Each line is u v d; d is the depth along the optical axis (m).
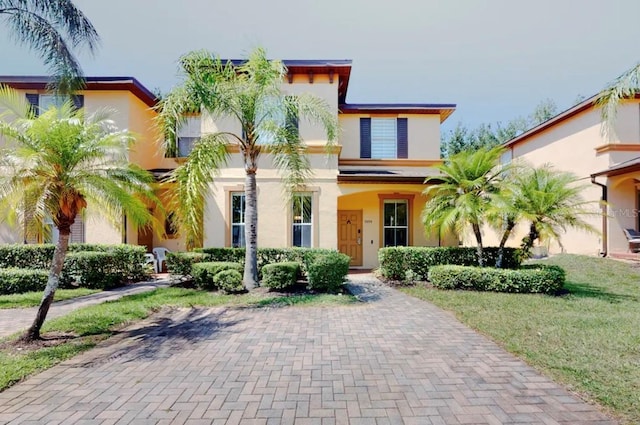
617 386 4.02
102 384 4.13
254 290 9.38
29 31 7.39
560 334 5.84
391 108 15.24
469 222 10.47
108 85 12.87
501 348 5.30
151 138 15.04
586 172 14.45
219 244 12.60
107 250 11.21
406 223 15.11
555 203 9.85
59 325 6.23
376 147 15.44
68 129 5.49
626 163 12.52
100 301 8.45
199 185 8.89
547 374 4.37
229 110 9.22
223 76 9.14
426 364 4.71
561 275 9.21
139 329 6.23
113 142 6.09
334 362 4.79
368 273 13.27
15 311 7.53
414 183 12.91
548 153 16.78
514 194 9.94
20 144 5.58
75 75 7.99
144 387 4.06
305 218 12.90
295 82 12.97
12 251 11.00
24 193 5.39
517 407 3.62
